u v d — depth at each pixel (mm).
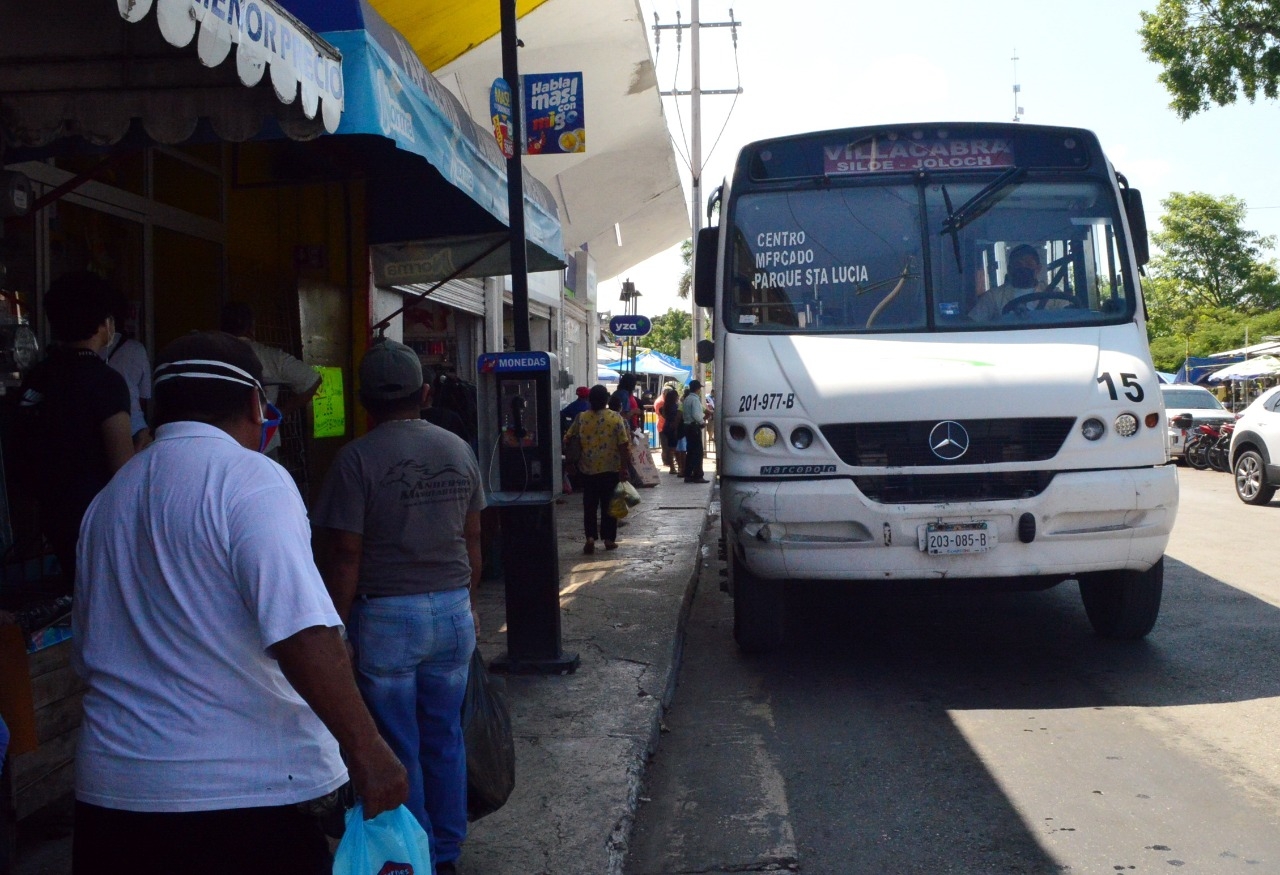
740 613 7105
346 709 2156
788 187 7129
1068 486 6199
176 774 2139
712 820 4566
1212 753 5215
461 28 9000
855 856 4172
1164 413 6484
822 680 6699
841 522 6281
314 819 2273
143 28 3873
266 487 2219
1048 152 7121
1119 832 4328
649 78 13477
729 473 6590
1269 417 15469
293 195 8672
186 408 2340
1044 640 7516
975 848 4211
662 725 5816
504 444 6316
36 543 4957
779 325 6883
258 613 2129
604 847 4055
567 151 8625
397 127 4387
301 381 6625
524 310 6391
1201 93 22125
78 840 2213
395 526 3488
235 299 7730
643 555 11102
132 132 4664
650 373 39500
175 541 2178
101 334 4039
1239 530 12922
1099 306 6836
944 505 6191
